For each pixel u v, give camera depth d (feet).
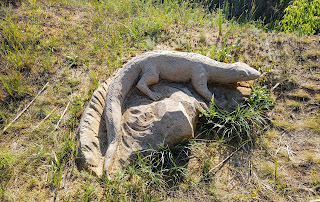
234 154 12.16
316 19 23.57
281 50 17.13
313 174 11.20
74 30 18.74
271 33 18.88
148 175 10.75
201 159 11.79
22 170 11.09
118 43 17.90
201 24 20.35
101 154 11.41
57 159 11.37
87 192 9.92
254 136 12.92
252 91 14.23
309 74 15.65
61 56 16.66
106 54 15.99
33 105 13.89
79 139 11.47
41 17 19.30
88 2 22.67
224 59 16.05
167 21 20.08
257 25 21.94
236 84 14.26
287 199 10.47
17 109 13.73
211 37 18.70
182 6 22.91
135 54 17.10
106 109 12.12
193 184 10.89
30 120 13.23
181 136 11.41
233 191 10.78
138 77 13.39
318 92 14.65
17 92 14.32
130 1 22.63
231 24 20.18
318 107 13.99
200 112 12.60
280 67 16.08
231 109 13.30
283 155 12.07
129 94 13.28
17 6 20.02
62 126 12.96
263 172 11.45
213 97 12.62
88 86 14.96
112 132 11.43
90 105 12.65
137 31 18.83
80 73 15.72
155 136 11.18
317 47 17.16
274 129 13.26
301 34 19.10
